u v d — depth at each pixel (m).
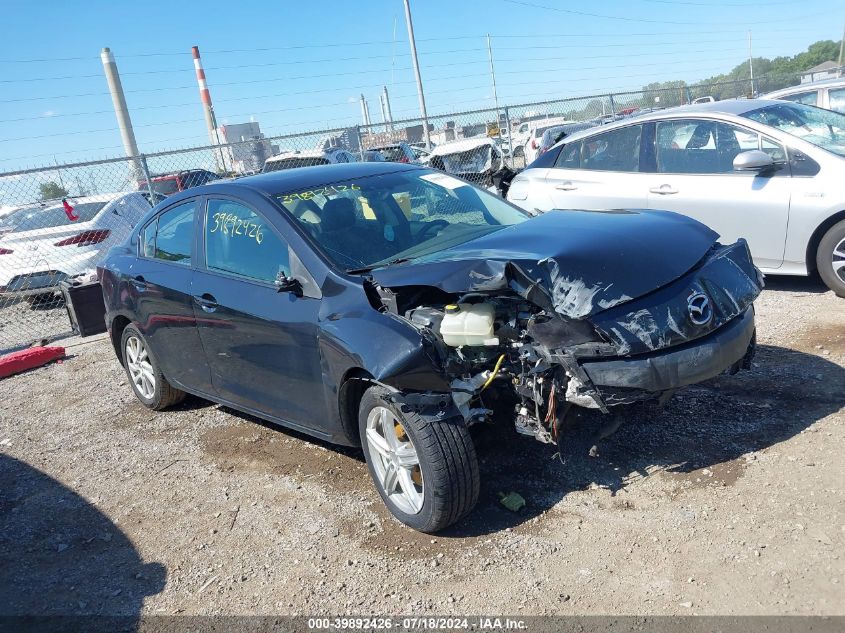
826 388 4.47
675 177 6.93
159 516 4.26
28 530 4.30
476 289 3.33
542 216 4.45
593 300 3.33
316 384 3.98
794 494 3.45
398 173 4.97
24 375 7.88
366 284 3.75
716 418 4.30
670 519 3.43
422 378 3.34
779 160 6.39
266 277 4.30
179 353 5.17
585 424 4.23
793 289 6.77
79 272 10.91
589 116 18.53
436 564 3.40
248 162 15.05
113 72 57.47
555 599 3.04
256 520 4.05
